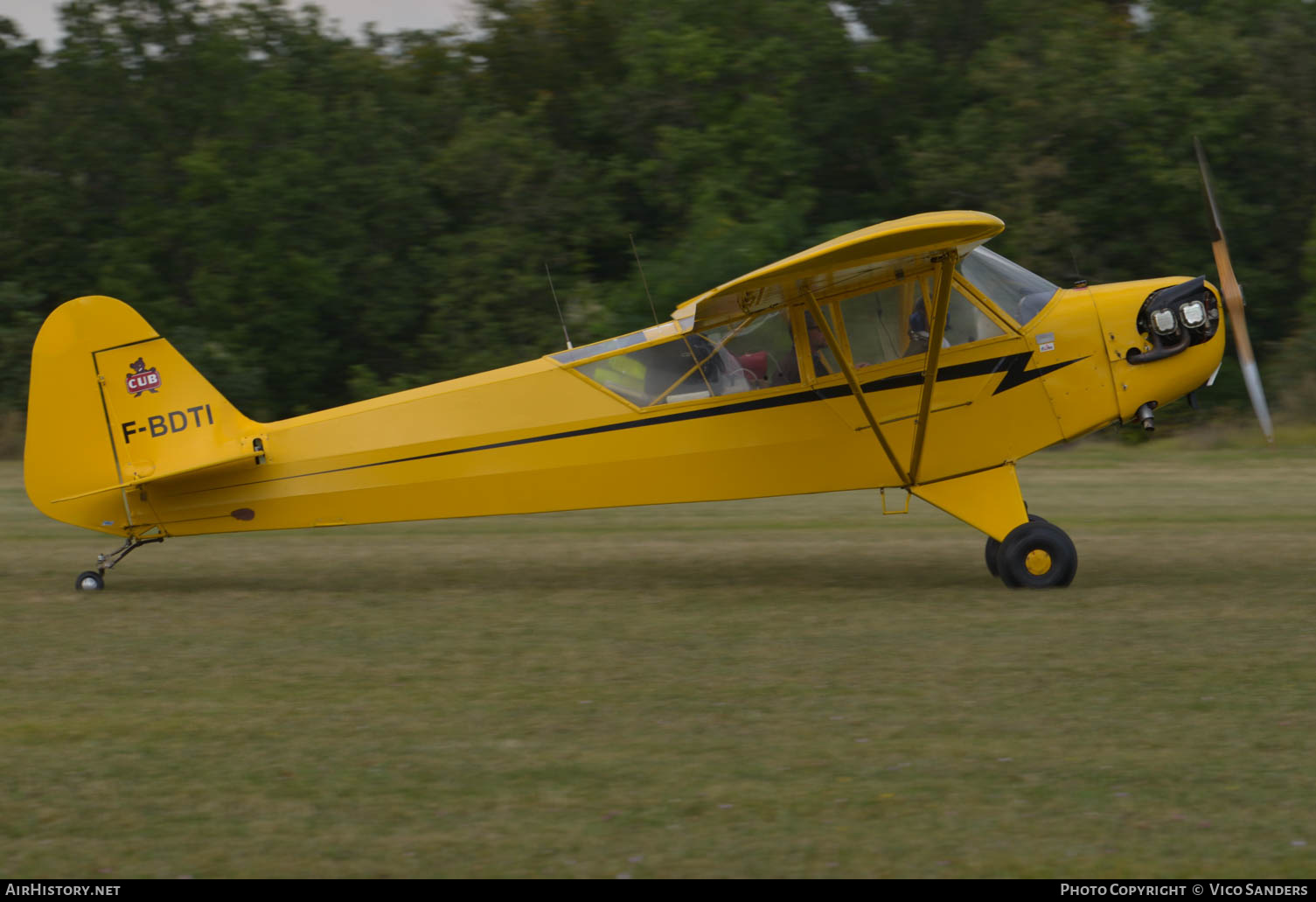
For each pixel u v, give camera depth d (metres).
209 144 57.00
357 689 12.70
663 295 52.81
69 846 8.95
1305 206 56.09
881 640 14.28
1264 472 31.08
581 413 17.80
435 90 68.44
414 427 18.02
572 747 10.77
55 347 17.77
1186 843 8.66
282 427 18.25
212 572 20.22
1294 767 9.91
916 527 24.20
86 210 59.62
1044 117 55.81
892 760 10.27
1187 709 11.39
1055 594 16.64
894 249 14.47
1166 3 67.62
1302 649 13.37
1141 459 34.34
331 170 57.78
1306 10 59.03
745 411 17.53
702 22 65.75
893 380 17.30
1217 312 17.53
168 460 18.00
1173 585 17.06
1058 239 53.00
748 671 13.09
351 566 20.67
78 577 18.58
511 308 55.81
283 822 9.28
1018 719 11.21
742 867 8.43
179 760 10.62
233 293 54.28
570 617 16.09
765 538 22.92
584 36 70.81
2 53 65.50
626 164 62.19
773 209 55.34
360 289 57.09
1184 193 54.44
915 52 63.28
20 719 11.83
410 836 9.00
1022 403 17.30
